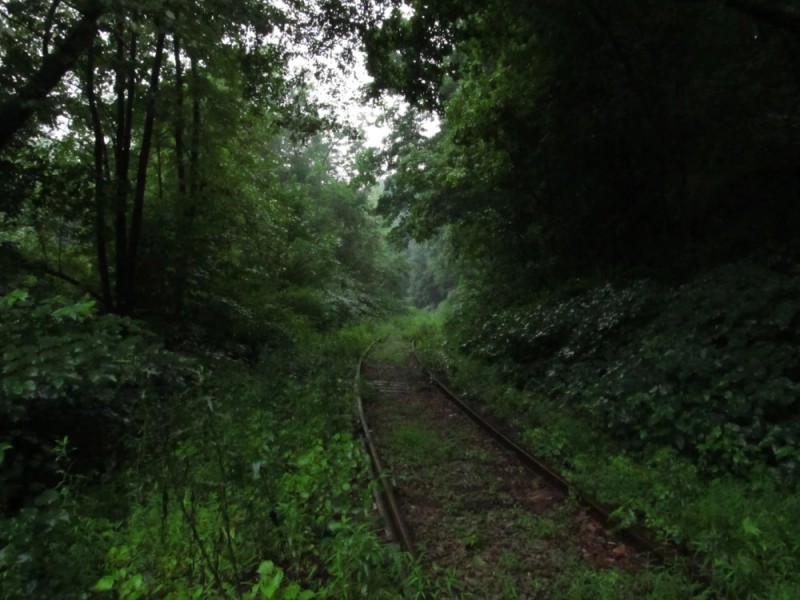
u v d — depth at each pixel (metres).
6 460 5.23
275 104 12.95
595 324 10.75
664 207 12.23
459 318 20.52
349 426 7.91
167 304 11.76
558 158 13.77
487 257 21.30
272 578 3.03
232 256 14.84
